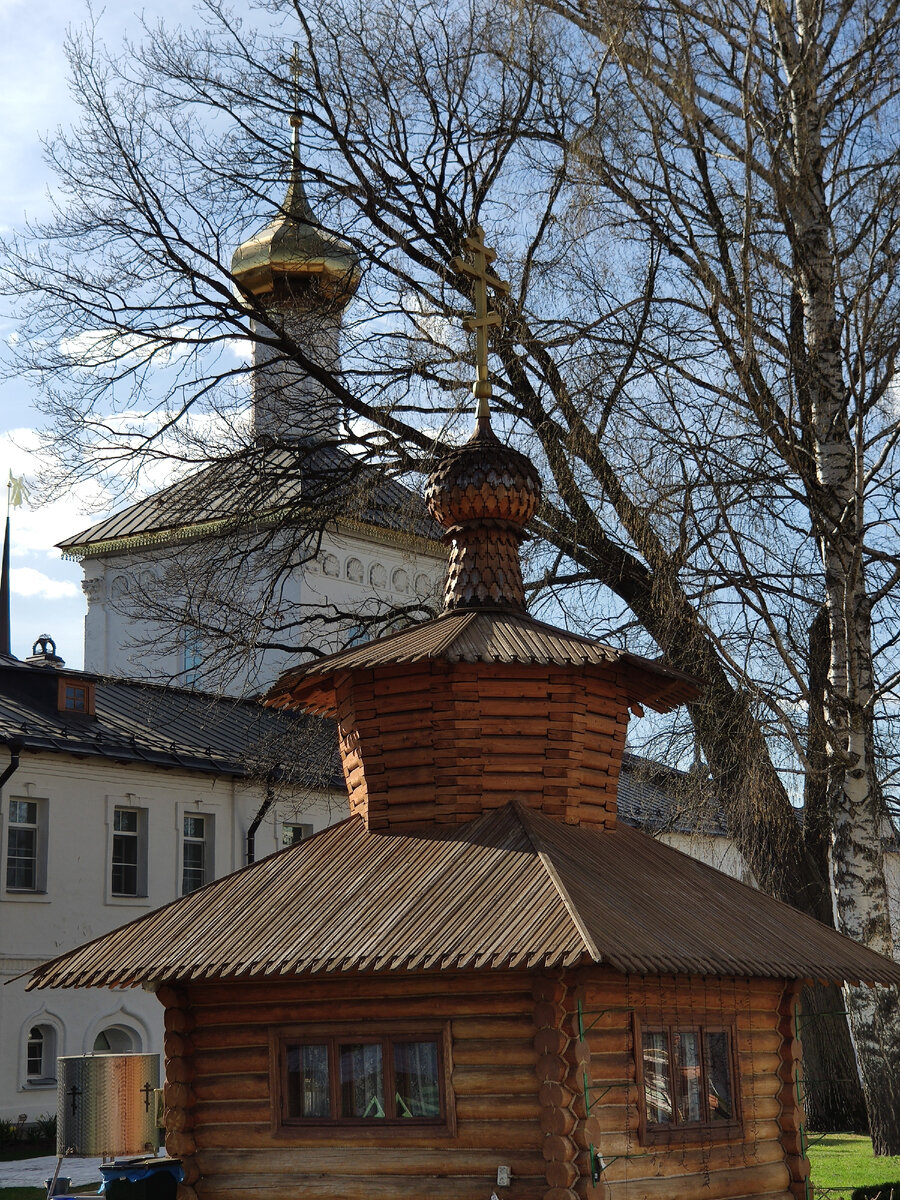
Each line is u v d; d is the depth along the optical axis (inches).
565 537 844.0
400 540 1055.6
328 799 1556.3
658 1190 411.2
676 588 701.9
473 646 446.6
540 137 946.7
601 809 474.6
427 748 456.1
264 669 1598.2
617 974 412.5
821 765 737.6
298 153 995.9
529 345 839.1
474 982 399.5
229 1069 431.5
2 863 1253.1
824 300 773.9
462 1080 396.2
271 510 1034.1
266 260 1252.5
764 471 717.3
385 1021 410.0
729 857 1282.0
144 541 1718.8
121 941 431.5
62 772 1311.5
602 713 474.9
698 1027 445.7
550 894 381.4
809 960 430.9
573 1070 387.5
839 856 737.6
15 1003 1231.5
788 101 783.1
